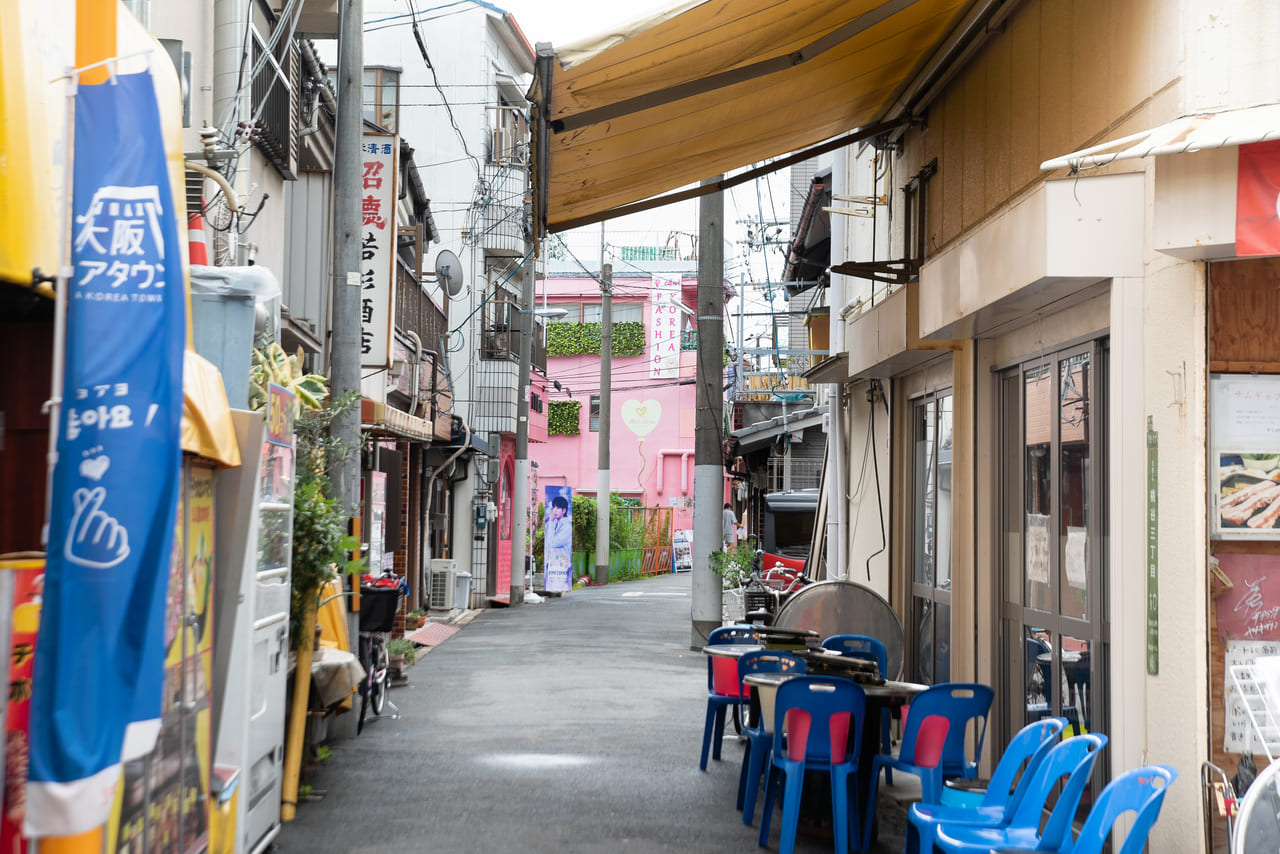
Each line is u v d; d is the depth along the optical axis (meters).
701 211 17.52
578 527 36.69
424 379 20.17
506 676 14.26
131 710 3.54
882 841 7.14
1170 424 5.45
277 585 6.73
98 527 3.48
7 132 3.48
